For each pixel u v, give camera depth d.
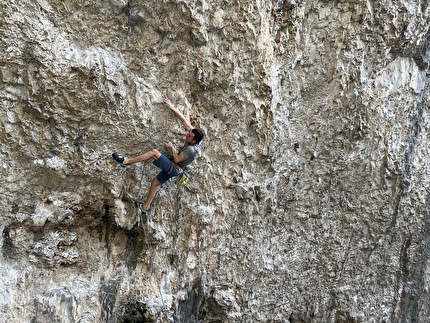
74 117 7.25
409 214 11.09
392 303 11.55
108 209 7.98
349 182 10.23
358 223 10.66
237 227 9.19
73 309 7.61
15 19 6.54
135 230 8.16
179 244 8.66
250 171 9.03
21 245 7.37
